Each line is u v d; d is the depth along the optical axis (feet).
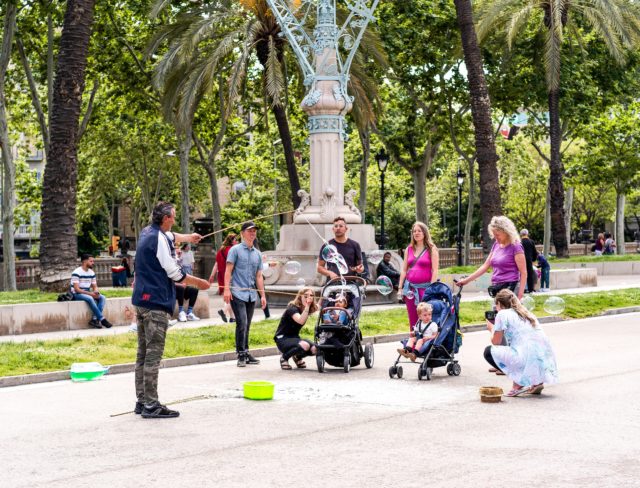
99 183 181.37
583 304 80.48
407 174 225.56
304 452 26.27
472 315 70.28
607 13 121.60
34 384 42.09
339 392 37.55
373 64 133.39
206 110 138.92
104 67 130.31
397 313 68.74
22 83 137.08
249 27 99.09
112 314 68.54
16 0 101.24
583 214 248.11
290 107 138.72
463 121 149.69
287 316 45.29
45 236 72.59
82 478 23.57
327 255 46.60
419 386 39.19
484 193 98.48
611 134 159.12
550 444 27.09
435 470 23.91
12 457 26.14
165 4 106.52
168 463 25.08
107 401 36.19
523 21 124.67
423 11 134.82
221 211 200.03
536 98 147.02
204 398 36.35
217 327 58.29
